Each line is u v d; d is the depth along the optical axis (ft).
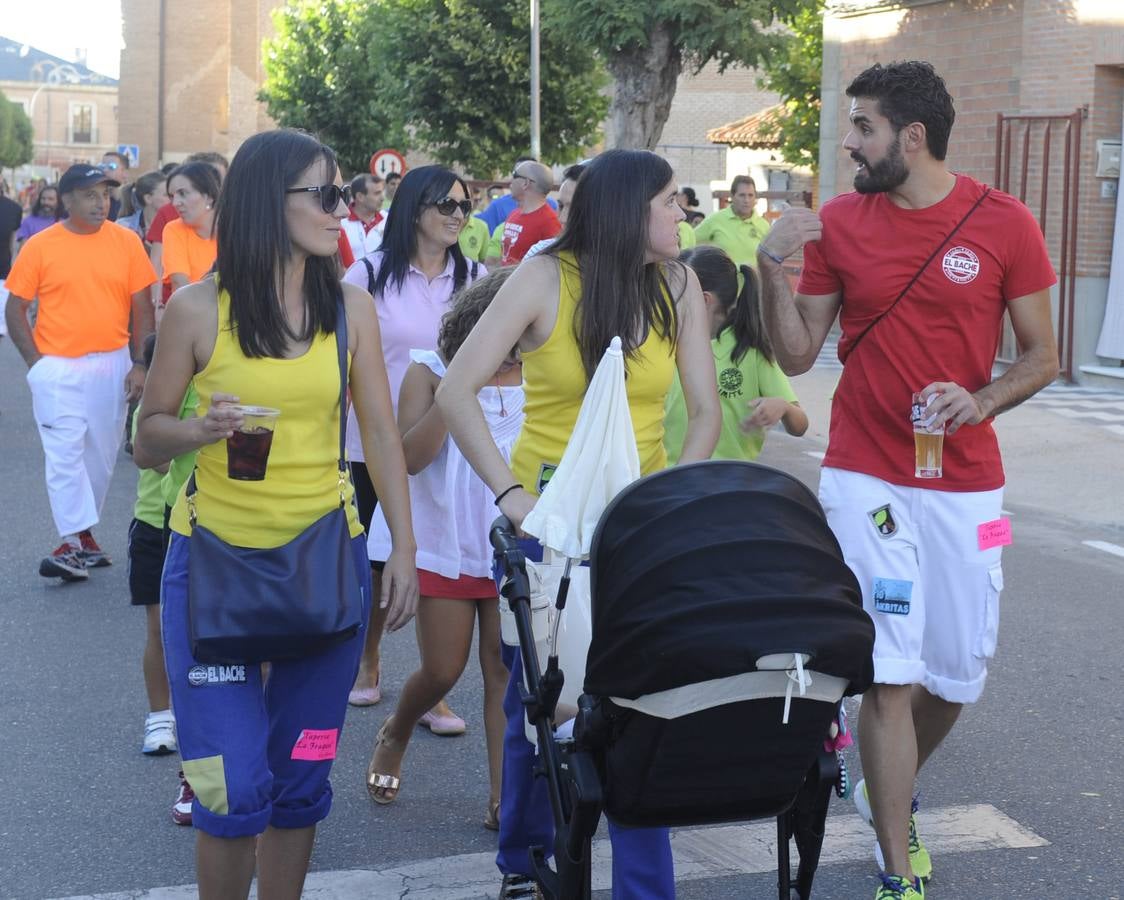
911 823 14.37
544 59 102.42
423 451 15.30
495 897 14.19
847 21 64.80
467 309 15.24
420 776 17.56
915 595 13.82
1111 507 33.53
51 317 26.23
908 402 13.76
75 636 23.32
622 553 9.75
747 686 9.39
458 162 106.93
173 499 15.75
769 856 15.21
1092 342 52.60
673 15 69.31
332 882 14.52
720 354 16.74
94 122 420.77
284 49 130.52
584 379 12.00
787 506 9.95
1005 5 55.36
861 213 14.05
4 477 36.35
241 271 11.27
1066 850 15.33
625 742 9.83
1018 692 20.70
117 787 17.12
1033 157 54.08
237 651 11.22
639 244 11.76
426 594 15.61
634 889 11.30
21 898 14.14
